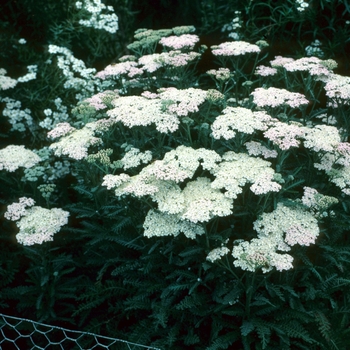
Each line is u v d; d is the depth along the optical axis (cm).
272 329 72
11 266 85
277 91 81
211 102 80
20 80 104
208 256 69
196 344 74
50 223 77
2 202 90
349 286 79
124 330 80
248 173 72
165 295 71
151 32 101
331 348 72
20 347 81
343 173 79
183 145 76
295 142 73
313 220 72
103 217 84
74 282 83
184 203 71
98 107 87
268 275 70
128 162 76
